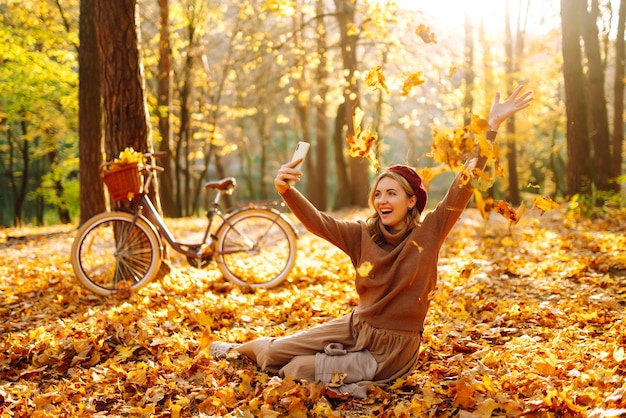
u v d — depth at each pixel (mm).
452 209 2910
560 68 20922
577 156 11469
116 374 3604
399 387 3186
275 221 6234
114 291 5660
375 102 22656
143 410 3082
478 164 2992
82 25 10258
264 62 16656
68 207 22812
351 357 3205
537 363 3256
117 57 5980
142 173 5949
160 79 18172
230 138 33469
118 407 3168
